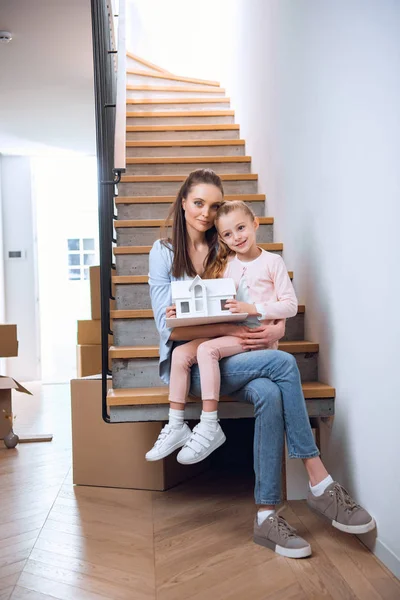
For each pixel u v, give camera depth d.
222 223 2.29
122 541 2.19
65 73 4.72
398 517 1.85
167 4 6.02
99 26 3.25
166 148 4.38
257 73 3.95
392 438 1.88
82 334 4.49
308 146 2.78
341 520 2.03
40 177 7.15
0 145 6.60
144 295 3.00
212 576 1.89
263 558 2.01
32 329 6.99
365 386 2.10
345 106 2.26
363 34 2.04
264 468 2.11
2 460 3.37
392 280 1.85
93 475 2.87
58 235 7.17
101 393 2.85
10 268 6.98
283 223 3.28
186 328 2.29
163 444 2.23
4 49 4.29
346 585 1.80
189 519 2.40
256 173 4.00
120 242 3.38
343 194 2.30
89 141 6.51
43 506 2.58
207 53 5.94
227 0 5.24
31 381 6.96
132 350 2.61
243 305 2.23
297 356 2.65
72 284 7.18
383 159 1.89
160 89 5.25
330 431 2.48
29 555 2.07
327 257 2.53
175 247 2.36
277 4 3.36
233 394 2.26
